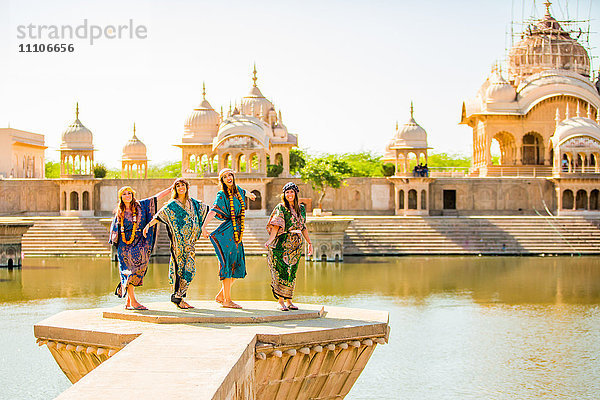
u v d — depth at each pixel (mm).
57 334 8078
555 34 55562
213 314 8562
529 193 43125
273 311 8844
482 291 21766
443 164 84000
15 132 54281
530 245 36156
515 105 50594
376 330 8273
